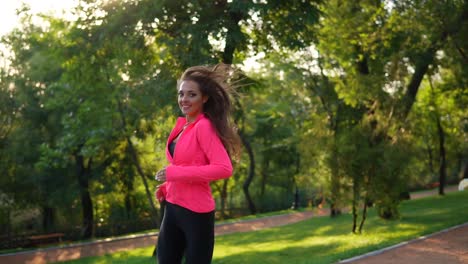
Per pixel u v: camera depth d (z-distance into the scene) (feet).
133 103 57.16
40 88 86.99
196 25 41.42
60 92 73.20
